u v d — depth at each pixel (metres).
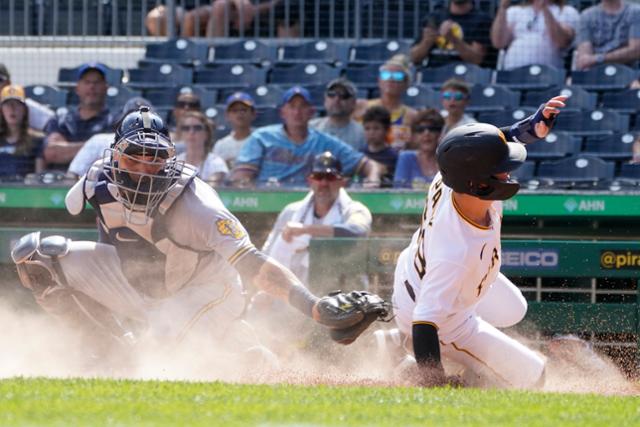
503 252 23.70
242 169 33.84
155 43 43.84
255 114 36.44
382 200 29.83
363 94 40.25
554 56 40.69
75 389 13.45
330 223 27.67
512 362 18.25
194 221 18.56
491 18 41.34
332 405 12.69
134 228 19.00
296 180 33.69
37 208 30.56
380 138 34.59
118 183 18.56
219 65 43.06
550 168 35.53
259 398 13.07
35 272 19.55
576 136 38.16
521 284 24.02
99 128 35.34
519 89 40.16
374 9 42.47
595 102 39.56
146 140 18.05
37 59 43.81
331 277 24.28
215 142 36.41
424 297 17.08
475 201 16.58
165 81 42.34
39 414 11.39
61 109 36.66
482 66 41.22
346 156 33.88
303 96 33.34
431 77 40.69
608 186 30.34
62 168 35.22
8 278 24.69
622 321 23.08
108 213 19.11
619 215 29.09
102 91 35.41
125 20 44.03
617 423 11.79
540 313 23.25
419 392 14.45
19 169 35.12
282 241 27.02
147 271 19.55
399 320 18.78
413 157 33.06
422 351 16.95
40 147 35.44
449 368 19.56
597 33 40.47
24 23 43.72
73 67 43.78
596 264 23.52
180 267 19.47
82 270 19.58
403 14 42.47
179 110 36.97
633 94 39.09
